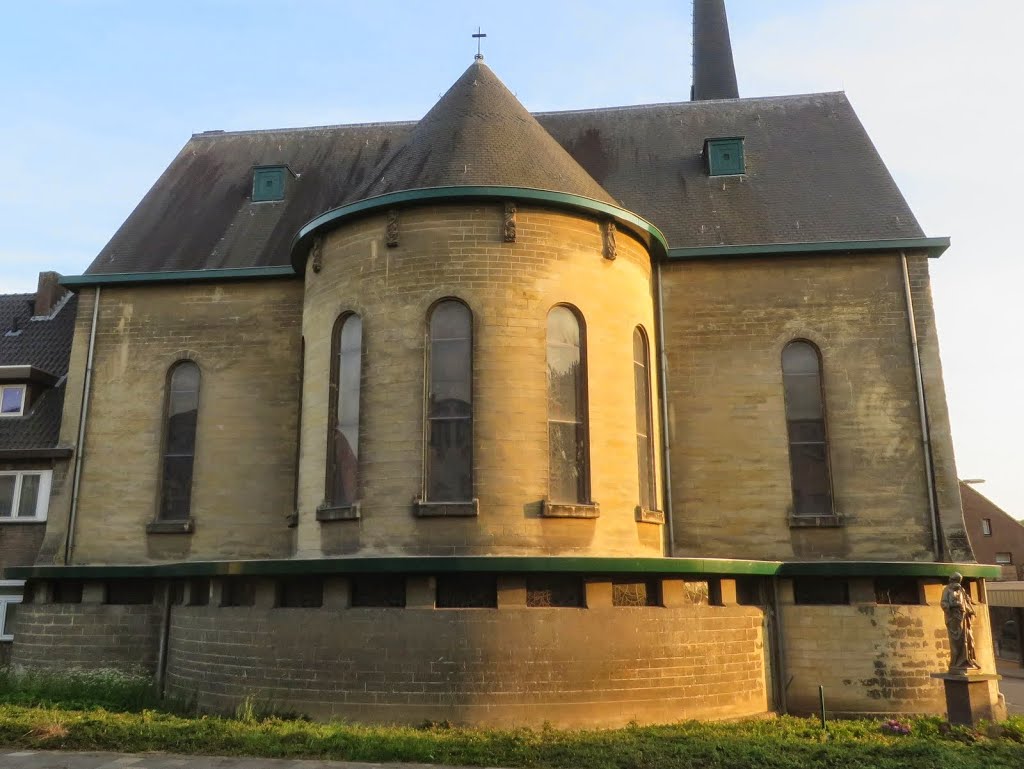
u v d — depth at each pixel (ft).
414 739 36.76
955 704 44.75
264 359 67.77
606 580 44.83
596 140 80.02
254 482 65.67
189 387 69.00
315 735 36.94
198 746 35.63
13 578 60.03
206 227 75.51
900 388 62.23
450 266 51.90
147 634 56.49
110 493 67.05
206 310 69.36
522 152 55.93
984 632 55.93
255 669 44.91
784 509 61.05
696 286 65.00
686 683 45.57
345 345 54.80
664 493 61.82
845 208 68.39
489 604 43.96
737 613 49.32
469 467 49.73
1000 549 187.32
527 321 51.44
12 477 69.00
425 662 42.34
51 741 36.09
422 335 51.37
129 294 70.54
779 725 44.34
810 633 52.13
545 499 49.06
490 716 41.50
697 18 116.47
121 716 42.65
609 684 43.29
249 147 85.56
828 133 77.15
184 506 66.74
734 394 63.10
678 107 82.99
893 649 51.55
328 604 44.47
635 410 56.44
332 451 53.47
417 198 52.39
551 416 51.47
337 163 81.51
